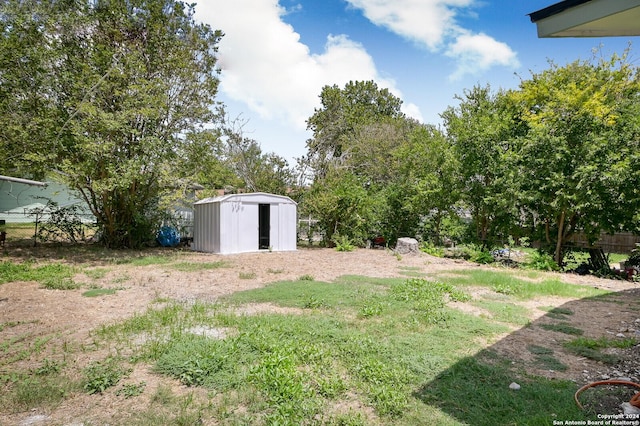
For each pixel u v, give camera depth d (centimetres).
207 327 513
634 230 1114
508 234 1416
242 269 1050
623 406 317
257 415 300
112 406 314
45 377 364
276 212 1571
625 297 770
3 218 2052
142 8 1403
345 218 1719
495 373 379
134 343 453
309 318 552
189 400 317
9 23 1165
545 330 536
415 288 752
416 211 1670
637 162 1012
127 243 1544
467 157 1405
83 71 1212
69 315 583
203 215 1557
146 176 1362
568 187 1112
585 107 1104
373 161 2409
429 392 340
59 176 1220
